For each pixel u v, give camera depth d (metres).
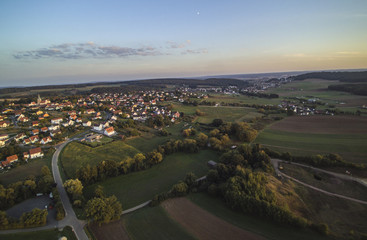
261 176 66.81
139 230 50.91
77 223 54.31
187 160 98.94
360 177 73.38
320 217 55.03
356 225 51.78
